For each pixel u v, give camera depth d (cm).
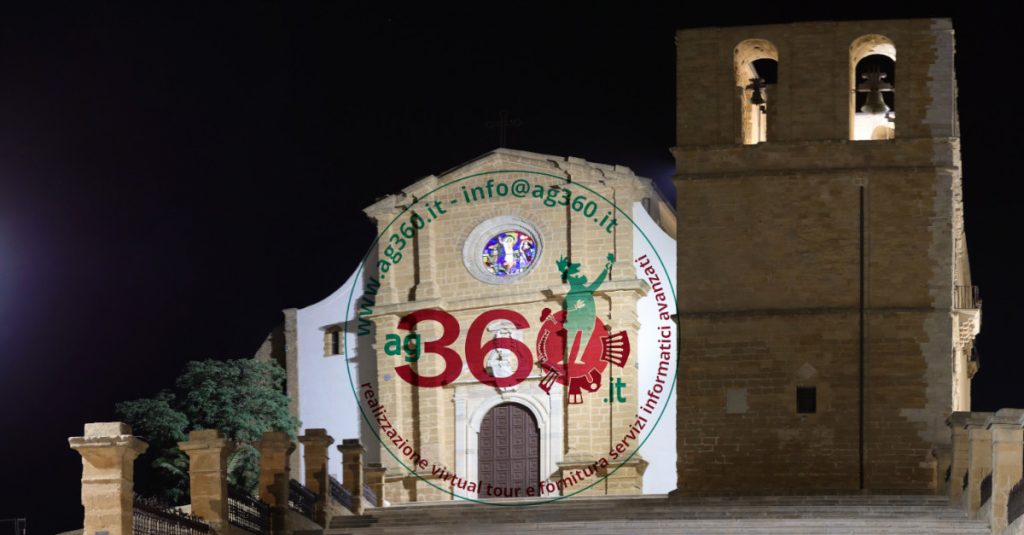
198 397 5734
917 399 4819
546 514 4247
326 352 6288
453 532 3944
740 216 4947
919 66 4941
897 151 4912
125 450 3194
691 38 5028
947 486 4469
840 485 4822
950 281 4850
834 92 4956
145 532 3288
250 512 3891
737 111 5062
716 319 4919
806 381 4862
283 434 4112
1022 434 3525
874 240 4891
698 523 3819
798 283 4903
